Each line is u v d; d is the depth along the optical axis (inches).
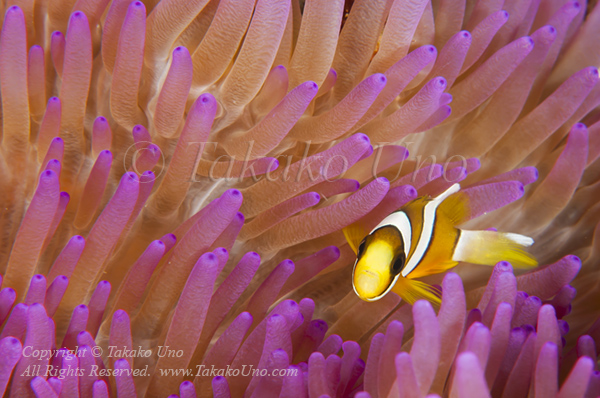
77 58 10.0
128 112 10.5
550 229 11.7
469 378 8.0
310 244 11.1
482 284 11.3
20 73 9.9
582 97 11.1
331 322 11.1
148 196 10.4
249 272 9.9
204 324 10.0
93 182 10.1
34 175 10.5
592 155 11.4
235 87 10.5
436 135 11.6
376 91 10.1
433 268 9.9
